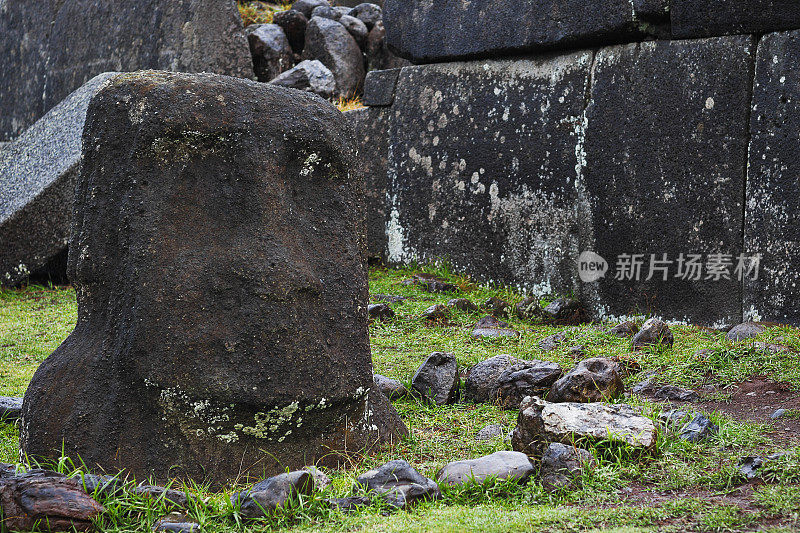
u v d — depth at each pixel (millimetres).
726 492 2744
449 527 2486
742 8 5488
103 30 10461
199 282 3061
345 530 2527
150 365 3002
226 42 9297
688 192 5793
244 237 3141
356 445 3346
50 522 2502
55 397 3188
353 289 3326
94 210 3240
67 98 9039
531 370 4105
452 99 7512
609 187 6258
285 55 10320
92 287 3262
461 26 7355
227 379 3023
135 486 2887
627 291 6176
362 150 8398
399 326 6027
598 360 4117
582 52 6461
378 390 3596
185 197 3141
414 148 7867
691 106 5758
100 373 3146
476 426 3791
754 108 5461
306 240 3260
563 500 2773
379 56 10633
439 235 7676
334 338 3234
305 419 3168
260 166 3182
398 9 7969
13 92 12250
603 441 3045
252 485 2996
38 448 3148
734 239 5582
